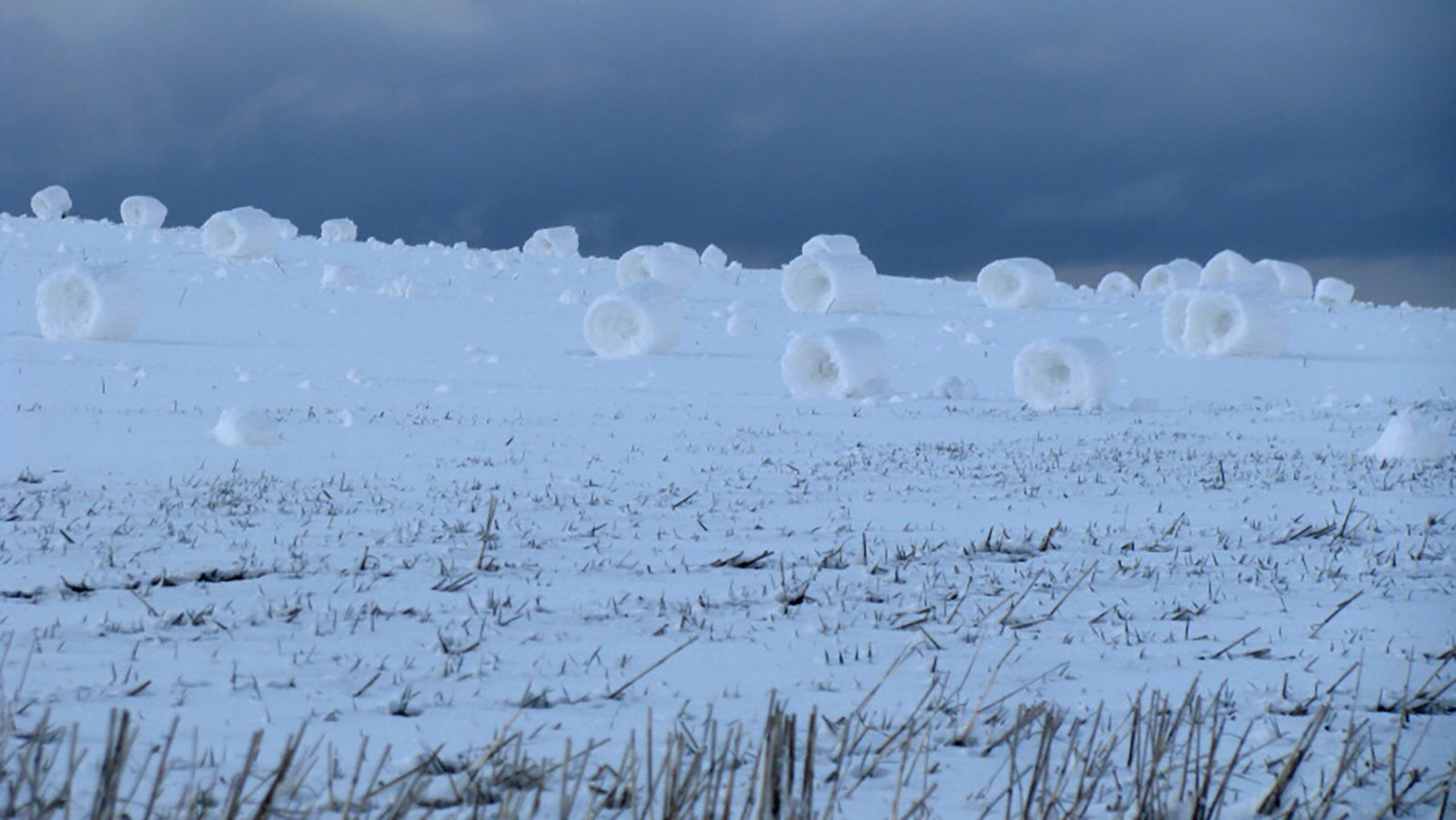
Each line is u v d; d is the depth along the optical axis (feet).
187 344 155.02
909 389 145.38
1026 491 80.23
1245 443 105.70
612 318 170.50
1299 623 48.60
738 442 100.99
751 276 286.66
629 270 252.01
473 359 154.51
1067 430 112.57
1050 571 57.62
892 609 49.32
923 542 63.52
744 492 78.18
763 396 135.13
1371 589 54.85
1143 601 51.98
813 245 290.76
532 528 65.21
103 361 137.69
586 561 57.41
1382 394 146.00
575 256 312.09
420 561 56.29
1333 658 43.29
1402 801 29.35
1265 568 58.90
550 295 228.63
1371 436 110.63
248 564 54.13
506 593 50.57
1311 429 115.34
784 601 50.21
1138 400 131.44
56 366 132.77
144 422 101.04
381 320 185.37
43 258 220.23
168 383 124.98
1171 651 43.98
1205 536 67.00
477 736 32.48
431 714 34.53
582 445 97.55
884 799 28.86
